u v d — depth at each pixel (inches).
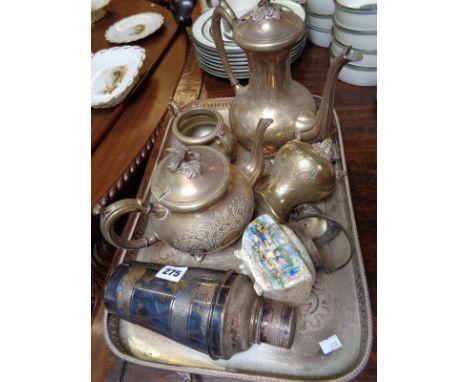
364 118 33.8
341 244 24.7
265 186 25.7
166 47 47.8
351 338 21.2
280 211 25.0
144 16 52.1
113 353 23.1
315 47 42.2
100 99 38.8
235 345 19.6
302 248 21.2
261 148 25.2
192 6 50.4
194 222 21.9
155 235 25.2
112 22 53.4
